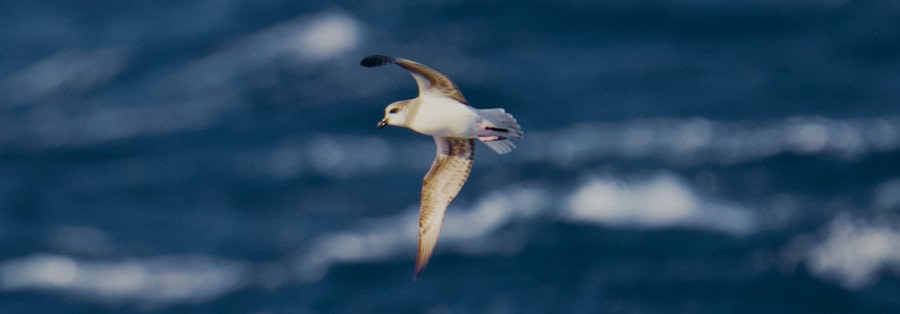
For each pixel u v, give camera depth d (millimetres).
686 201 53656
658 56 68062
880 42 68312
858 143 57812
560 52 68562
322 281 49812
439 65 67000
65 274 51000
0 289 50188
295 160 58219
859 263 49562
